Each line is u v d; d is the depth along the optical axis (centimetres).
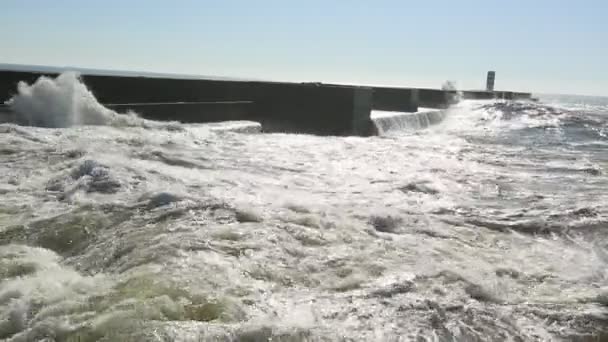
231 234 471
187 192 615
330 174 861
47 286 346
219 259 409
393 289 384
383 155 1138
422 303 363
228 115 1616
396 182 830
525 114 2916
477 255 492
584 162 1234
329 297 363
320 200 655
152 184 646
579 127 2377
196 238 452
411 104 2475
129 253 414
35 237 453
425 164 1058
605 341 329
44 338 280
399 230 554
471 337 320
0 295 330
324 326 315
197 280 364
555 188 873
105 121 1164
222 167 829
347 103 1658
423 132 1991
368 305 353
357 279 400
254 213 543
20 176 644
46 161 726
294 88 1725
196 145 1016
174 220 505
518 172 1037
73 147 824
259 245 450
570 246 547
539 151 1457
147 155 844
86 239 456
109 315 304
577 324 350
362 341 301
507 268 459
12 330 291
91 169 677
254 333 293
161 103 1400
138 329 288
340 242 485
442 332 323
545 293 405
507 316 355
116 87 1372
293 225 519
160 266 385
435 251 489
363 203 660
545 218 648
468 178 926
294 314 329
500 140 1750
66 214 511
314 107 1706
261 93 1770
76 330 287
